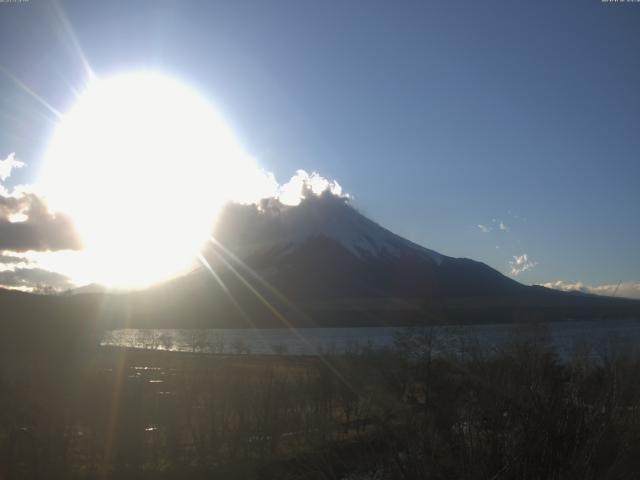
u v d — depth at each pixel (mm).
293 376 54094
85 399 40250
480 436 11273
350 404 39844
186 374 57781
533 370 12461
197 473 30438
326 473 13281
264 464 27531
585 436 10758
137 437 34219
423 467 11375
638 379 12297
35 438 31406
